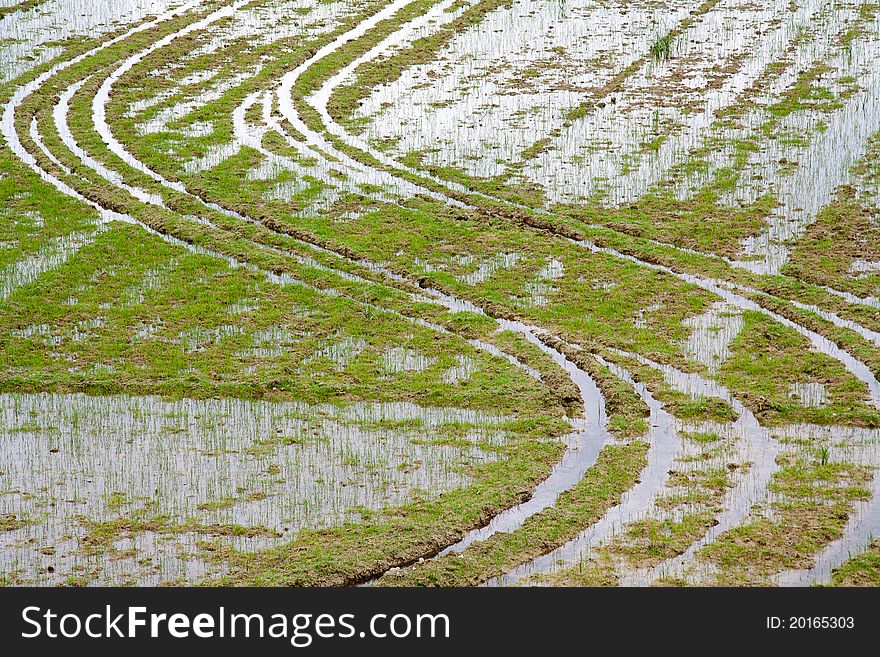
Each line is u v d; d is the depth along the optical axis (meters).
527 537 43.75
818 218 77.81
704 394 56.12
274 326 64.94
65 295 68.81
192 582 41.00
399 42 120.25
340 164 89.81
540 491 47.84
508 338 62.59
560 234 77.19
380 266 73.19
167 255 74.50
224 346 62.53
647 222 78.12
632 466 49.16
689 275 70.50
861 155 88.12
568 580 41.00
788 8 127.38
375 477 48.62
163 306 67.56
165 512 45.84
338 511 45.91
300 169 88.75
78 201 83.19
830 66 108.62
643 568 41.81
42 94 105.12
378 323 65.06
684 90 104.06
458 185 85.69
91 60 113.75
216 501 46.66
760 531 43.94
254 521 45.19
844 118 95.88
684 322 64.25
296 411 55.25
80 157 91.62
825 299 66.19
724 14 126.38
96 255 74.19
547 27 124.31
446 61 114.44
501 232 77.19
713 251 73.75
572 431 53.09
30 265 72.81
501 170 88.12
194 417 54.59
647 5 131.12
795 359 59.41
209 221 80.31
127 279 71.12
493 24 126.06
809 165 86.62
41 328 64.81
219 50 117.62
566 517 45.06
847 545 43.03
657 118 97.44
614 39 119.50
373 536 43.88
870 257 71.88
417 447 51.44
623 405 54.81
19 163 89.81
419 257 74.00
